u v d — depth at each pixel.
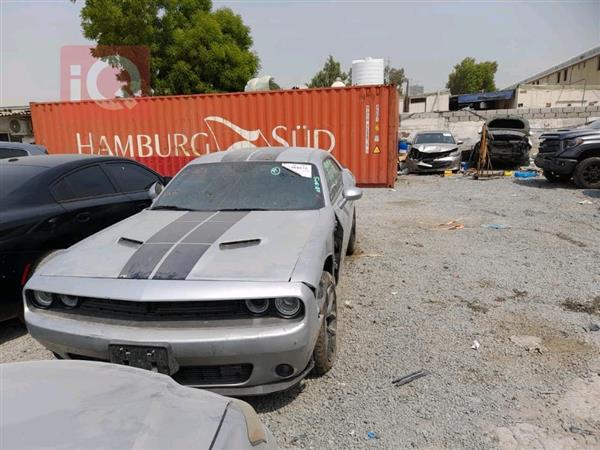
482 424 2.56
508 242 6.33
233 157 4.44
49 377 1.79
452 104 38.25
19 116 21.98
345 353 3.39
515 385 2.93
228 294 2.43
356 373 3.13
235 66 26.28
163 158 12.63
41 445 1.33
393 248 6.23
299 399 2.86
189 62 25.44
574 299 4.27
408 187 12.12
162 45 24.98
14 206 3.94
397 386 2.96
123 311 2.58
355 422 2.62
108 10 22.56
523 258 5.57
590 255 5.61
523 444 2.40
